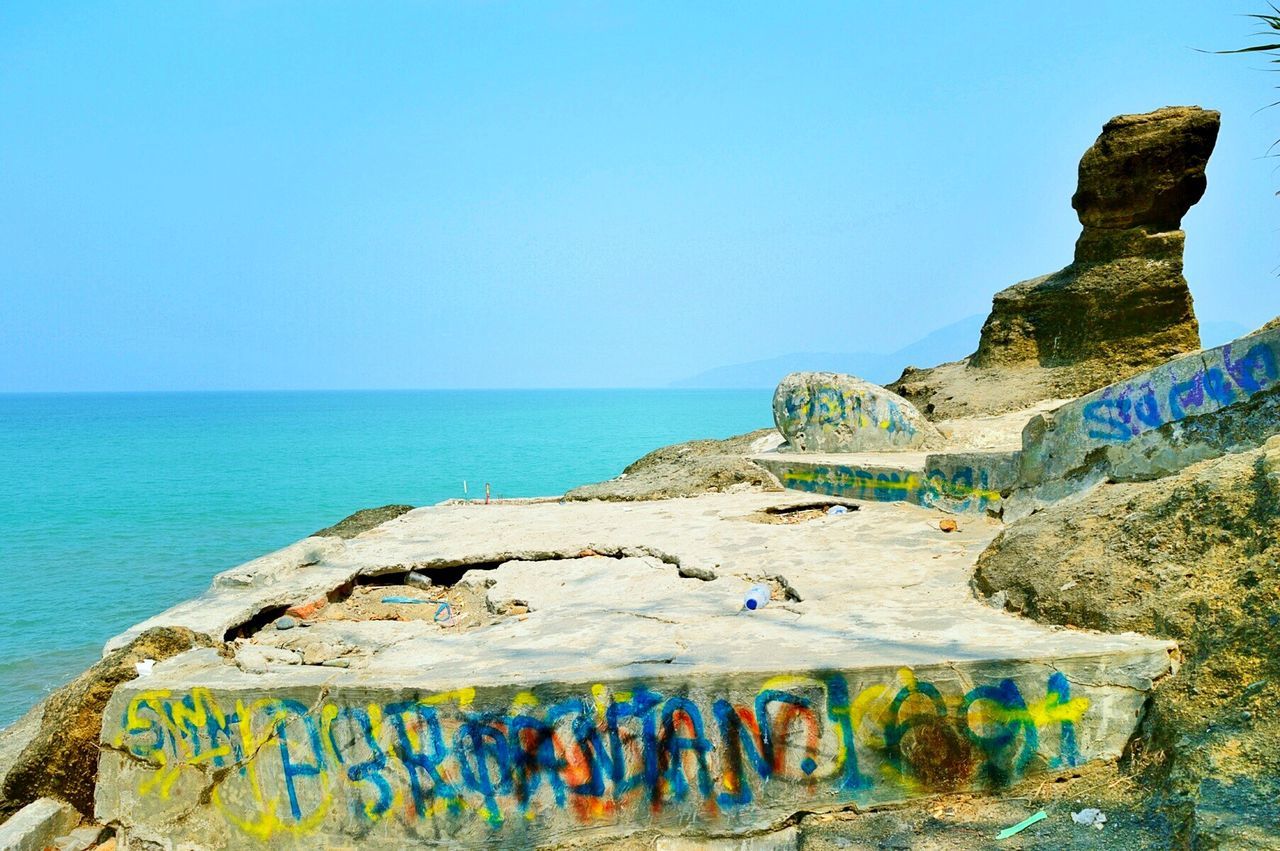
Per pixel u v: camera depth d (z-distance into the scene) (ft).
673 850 13.05
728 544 22.67
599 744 13.19
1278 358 16.57
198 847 14.14
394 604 21.30
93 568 61.93
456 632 17.95
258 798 14.01
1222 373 17.39
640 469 47.42
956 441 36.06
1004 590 16.14
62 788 15.07
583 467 119.55
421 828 13.52
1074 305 43.96
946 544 21.18
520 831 13.29
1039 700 12.82
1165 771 11.56
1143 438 18.88
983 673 12.84
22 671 41.22
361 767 13.67
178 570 61.05
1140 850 10.59
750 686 12.99
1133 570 14.39
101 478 119.75
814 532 23.41
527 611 18.65
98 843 14.34
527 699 13.24
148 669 15.28
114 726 14.33
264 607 19.60
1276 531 12.96
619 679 13.16
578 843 13.17
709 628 15.72
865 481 28.50
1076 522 16.25
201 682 14.34
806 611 16.33
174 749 14.21
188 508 88.69
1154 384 18.62
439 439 192.13
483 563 23.71
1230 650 12.02
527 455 143.84
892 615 15.76
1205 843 9.64
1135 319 41.88
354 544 25.35
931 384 49.26
